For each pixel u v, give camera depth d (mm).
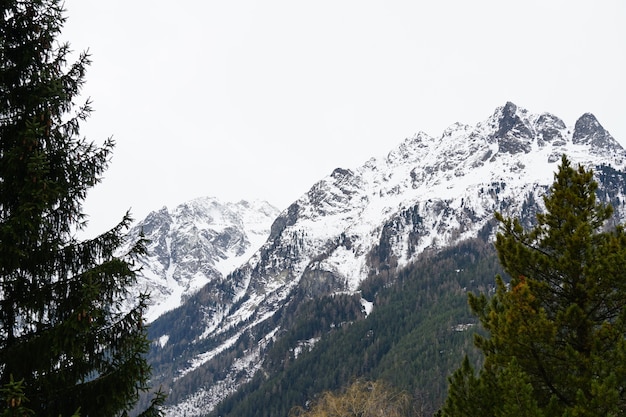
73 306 11711
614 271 14594
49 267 12211
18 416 9586
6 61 12547
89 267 12531
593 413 12328
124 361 12250
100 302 11961
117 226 12828
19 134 11414
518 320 15188
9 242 10977
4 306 11898
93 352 12180
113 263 11891
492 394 14609
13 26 12859
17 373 11211
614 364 13820
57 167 12742
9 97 12266
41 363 11211
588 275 15156
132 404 12328
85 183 12969
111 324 12383
